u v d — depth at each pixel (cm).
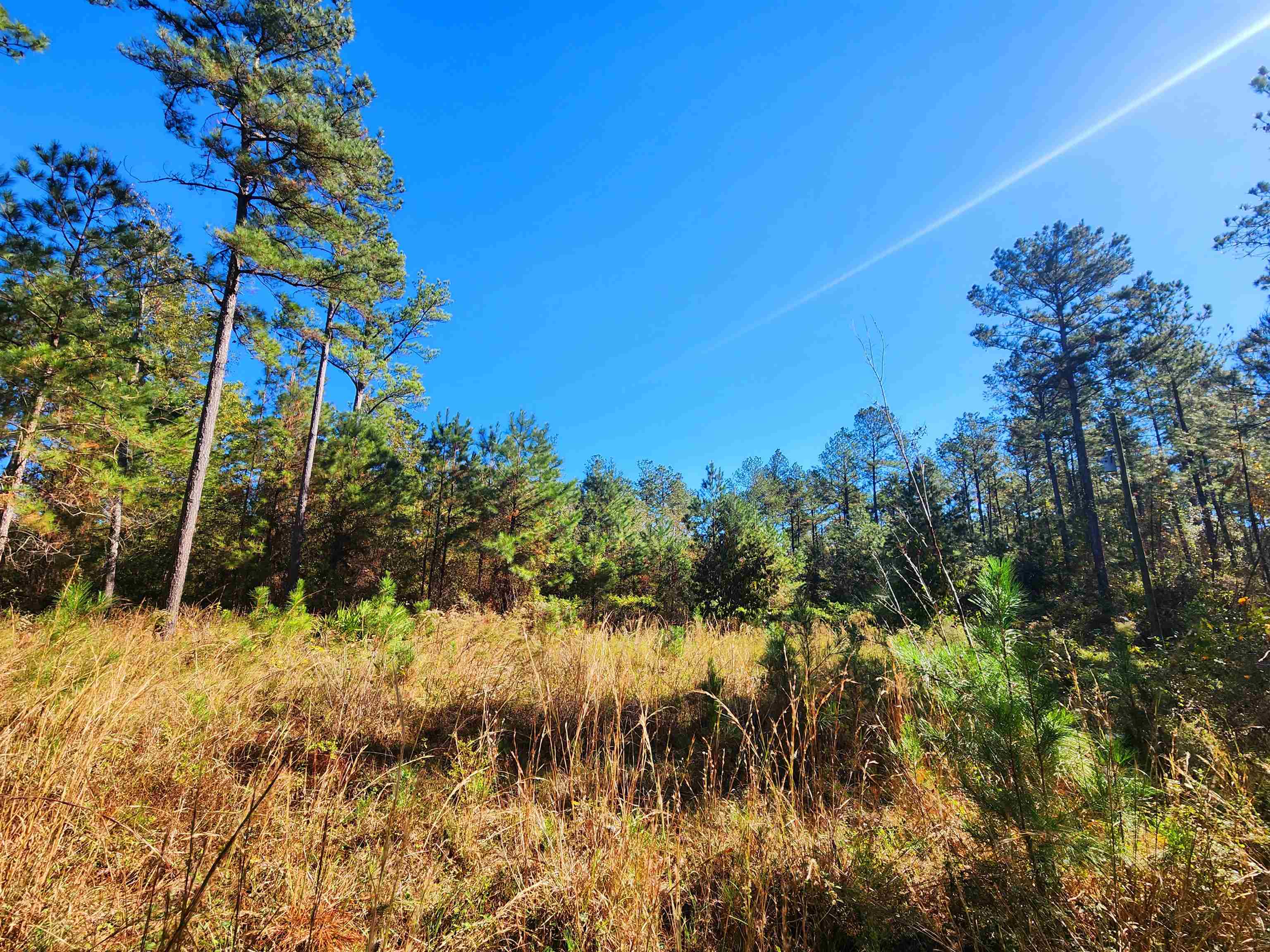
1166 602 1758
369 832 251
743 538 1294
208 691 414
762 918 204
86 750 264
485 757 333
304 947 184
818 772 313
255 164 1027
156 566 1622
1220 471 2125
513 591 1538
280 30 1072
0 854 192
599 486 2806
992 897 192
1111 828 194
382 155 1273
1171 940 165
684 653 664
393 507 1638
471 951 192
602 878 224
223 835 224
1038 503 3778
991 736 206
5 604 1196
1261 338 1675
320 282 1130
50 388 980
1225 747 248
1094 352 2247
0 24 916
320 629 736
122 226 1212
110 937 172
